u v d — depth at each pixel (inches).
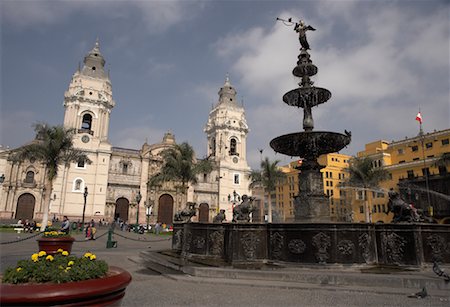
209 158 2815.0
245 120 3046.3
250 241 381.7
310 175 455.8
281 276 322.7
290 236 366.3
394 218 385.1
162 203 2512.3
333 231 347.6
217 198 2731.3
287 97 494.9
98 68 2522.1
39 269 143.9
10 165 2076.8
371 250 360.8
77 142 2269.9
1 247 734.5
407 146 2192.4
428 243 352.5
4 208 2006.6
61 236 512.4
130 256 590.6
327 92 466.9
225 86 3105.3
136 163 2484.0
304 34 516.1
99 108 2400.3
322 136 439.2
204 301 253.3
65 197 2166.6
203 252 429.4
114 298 147.4
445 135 1978.3
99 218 2194.9
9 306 121.6
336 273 314.0
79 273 144.5
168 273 374.9
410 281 288.2
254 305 241.4
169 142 2672.2
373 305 239.5
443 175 1791.3
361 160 1669.5
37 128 1348.4
